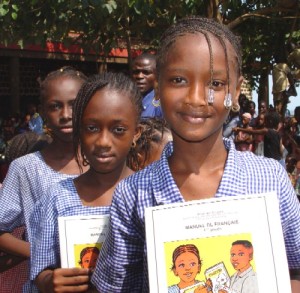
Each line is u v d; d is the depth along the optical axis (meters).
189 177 1.65
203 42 1.54
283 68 6.43
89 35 7.12
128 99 2.24
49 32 6.57
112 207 1.73
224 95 1.56
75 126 2.30
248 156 1.71
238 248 1.55
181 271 1.56
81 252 2.08
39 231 2.21
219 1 6.53
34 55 12.85
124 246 1.71
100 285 1.77
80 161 2.83
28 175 2.80
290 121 10.70
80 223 2.09
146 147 2.83
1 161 7.79
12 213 2.77
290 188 1.68
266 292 1.53
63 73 2.92
